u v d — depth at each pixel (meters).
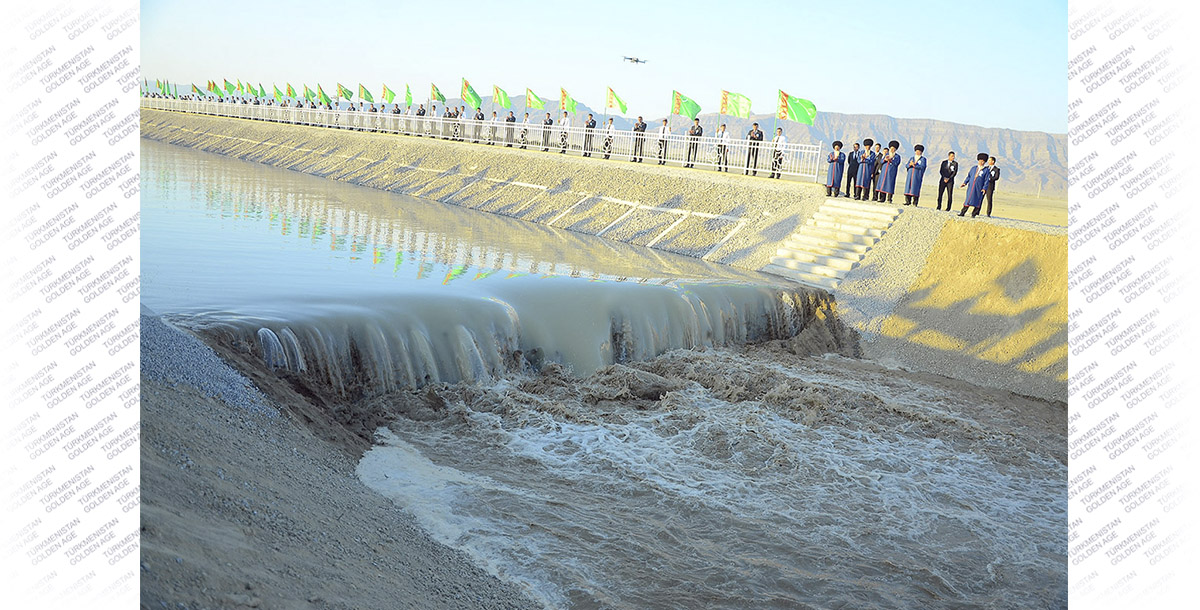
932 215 20.25
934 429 12.19
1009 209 27.02
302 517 6.35
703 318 15.36
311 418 9.39
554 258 19.44
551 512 8.53
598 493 9.23
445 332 12.08
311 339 10.70
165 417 6.82
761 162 26.86
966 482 10.46
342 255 16.86
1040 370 14.84
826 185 23.72
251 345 10.26
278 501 6.41
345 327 11.14
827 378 14.27
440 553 7.18
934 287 17.61
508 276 15.89
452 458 9.82
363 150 40.28
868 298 17.81
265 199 26.66
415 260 17.11
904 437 11.84
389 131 45.72
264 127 51.22
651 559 7.78
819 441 11.38
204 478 6.05
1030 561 8.50
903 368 15.74
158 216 20.67
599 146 33.03
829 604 7.34
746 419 11.75
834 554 8.27
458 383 11.83
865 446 11.36
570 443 10.60
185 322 10.30
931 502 9.77
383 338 11.34
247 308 11.29
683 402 12.25
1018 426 12.75
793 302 16.64
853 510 9.37
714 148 28.38
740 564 7.88
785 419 12.07
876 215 20.72
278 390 9.46
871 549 8.47
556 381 12.60
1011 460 11.27
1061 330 15.30
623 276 17.25
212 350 9.50
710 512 8.95
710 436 11.08
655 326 14.52
